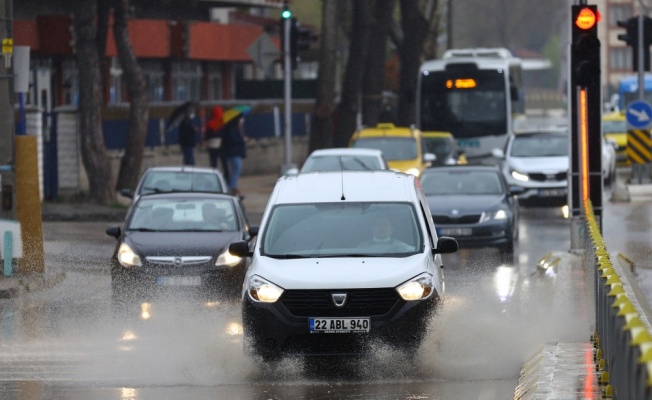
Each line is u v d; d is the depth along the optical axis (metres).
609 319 23.64
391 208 35.69
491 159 114.75
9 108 51.88
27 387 30.12
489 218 58.97
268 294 32.41
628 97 160.38
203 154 122.12
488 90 115.25
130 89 89.25
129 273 43.34
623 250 60.94
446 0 158.12
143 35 121.81
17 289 47.50
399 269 32.88
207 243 44.50
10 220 49.91
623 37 95.56
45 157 90.25
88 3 85.62
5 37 51.97
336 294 32.25
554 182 86.56
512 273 53.75
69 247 64.88
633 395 17.03
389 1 119.56
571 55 55.72
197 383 30.92
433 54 150.75
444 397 28.73
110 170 87.50
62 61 114.31
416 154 86.06
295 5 175.62
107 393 29.44
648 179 94.31
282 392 29.58
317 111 111.25
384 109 134.12
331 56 111.00
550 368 28.78
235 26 140.25
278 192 36.75
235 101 131.88
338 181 37.00
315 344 32.31
